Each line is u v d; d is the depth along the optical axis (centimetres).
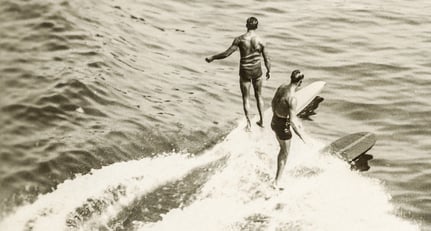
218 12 2006
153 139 1292
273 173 1169
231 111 1452
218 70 1656
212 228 1030
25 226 1021
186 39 1802
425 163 1284
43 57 1510
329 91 1570
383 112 1483
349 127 1424
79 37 1631
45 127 1279
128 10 1902
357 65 1695
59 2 1761
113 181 1140
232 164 1188
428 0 2169
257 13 2017
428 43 1838
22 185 1126
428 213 1126
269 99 1512
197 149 1263
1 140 1223
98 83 1441
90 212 1059
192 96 1498
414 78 1631
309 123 1426
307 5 2103
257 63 1220
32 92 1365
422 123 1437
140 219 1044
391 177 1234
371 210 1114
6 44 1538
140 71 1561
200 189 1122
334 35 1877
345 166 1240
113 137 1277
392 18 2006
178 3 2041
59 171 1166
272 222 1052
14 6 1688
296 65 1695
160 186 1128
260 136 1262
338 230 1045
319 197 1130
